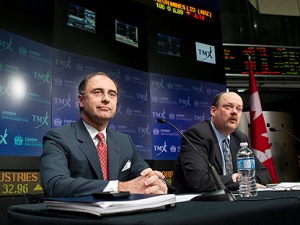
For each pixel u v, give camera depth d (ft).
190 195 4.48
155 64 12.87
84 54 10.87
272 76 15.08
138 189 3.82
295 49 15.60
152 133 12.23
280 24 17.74
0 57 8.73
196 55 13.97
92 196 2.84
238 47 15.17
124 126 11.47
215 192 3.59
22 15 9.46
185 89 13.35
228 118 7.30
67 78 10.30
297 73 15.33
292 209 3.03
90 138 5.24
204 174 6.14
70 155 4.88
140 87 12.25
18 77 9.05
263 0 17.47
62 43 10.39
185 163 6.55
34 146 9.15
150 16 13.11
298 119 17.30
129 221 1.96
